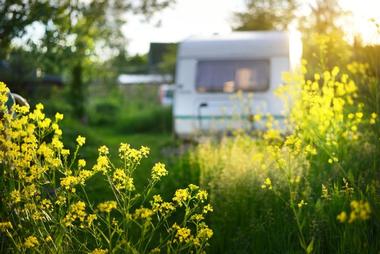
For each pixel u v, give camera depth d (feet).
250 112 37.99
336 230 14.94
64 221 11.65
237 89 39.83
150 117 70.18
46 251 12.31
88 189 23.21
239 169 19.20
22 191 12.06
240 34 41.68
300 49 42.57
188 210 12.28
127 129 68.80
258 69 39.68
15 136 12.00
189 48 41.11
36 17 28.40
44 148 11.85
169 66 108.17
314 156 21.47
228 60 40.37
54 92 58.03
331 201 15.62
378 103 20.89
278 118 38.27
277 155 16.25
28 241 11.48
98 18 36.55
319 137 18.67
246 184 18.24
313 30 44.11
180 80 41.01
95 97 92.22
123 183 12.01
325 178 18.38
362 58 24.76
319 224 14.64
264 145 24.02
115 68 83.41
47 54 31.99
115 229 11.96
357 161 19.74
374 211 13.47
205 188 19.70
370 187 15.44
